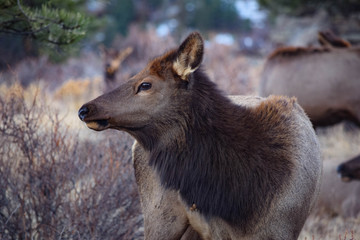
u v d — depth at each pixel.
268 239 9.61
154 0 120.38
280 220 9.57
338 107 20.80
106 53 31.69
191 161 9.66
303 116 11.07
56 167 12.63
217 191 9.57
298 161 9.84
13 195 12.70
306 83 20.92
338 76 20.64
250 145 9.64
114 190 12.83
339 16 41.25
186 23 109.44
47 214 12.51
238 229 9.65
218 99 9.97
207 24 113.62
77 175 13.12
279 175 9.59
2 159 12.76
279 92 21.23
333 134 27.55
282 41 47.62
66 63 43.50
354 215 18.30
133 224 13.14
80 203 12.92
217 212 9.61
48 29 13.46
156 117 9.70
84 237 12.56
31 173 12.57
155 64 9.88
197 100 9.73
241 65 33.78
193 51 9.48
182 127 9.70
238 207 9.52
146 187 10.66
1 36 14.02
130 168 13.28
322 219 17.98
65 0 18.86
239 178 9.53
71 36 13.70
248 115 10.03
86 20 13.84
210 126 9.66
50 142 13.14
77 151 13.30
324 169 19.58
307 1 41.16
